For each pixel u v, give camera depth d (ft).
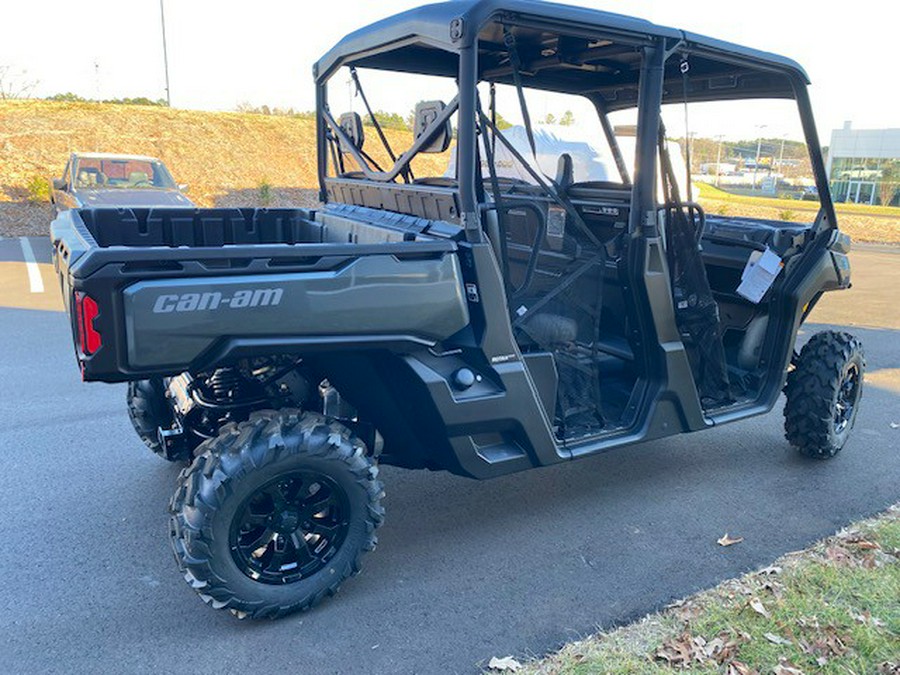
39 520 10.91
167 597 9.12
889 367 20.62
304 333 8.07
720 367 12.10
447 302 8.91
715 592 9.18
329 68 11.89
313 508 8.71
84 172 34.83
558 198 10.31
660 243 10.64
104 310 7.15
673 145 13.56
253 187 64.95
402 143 12.18
